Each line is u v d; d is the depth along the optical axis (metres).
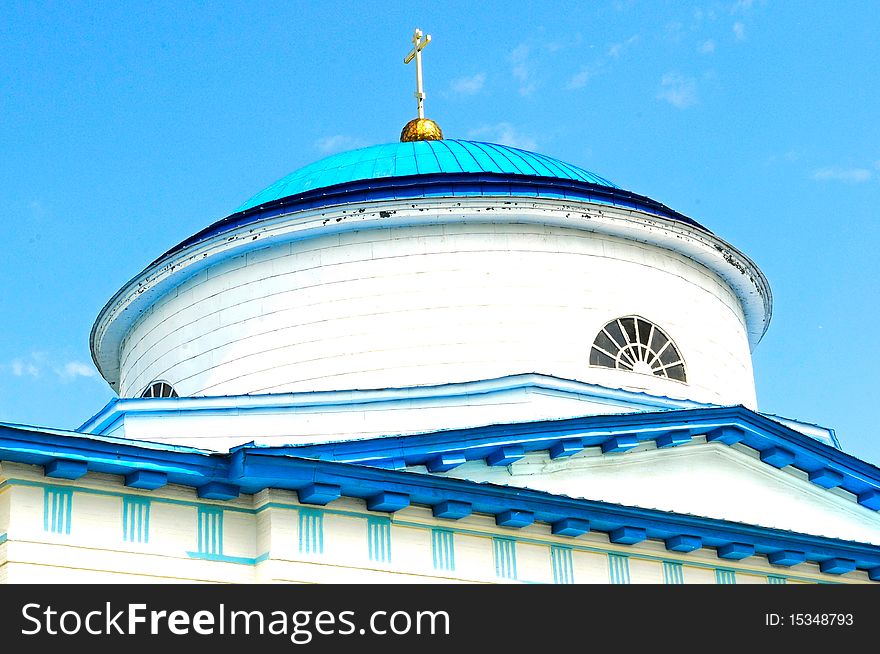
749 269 34.00
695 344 32.03
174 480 20.66
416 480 21.89
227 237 30.97
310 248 30.72
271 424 24.06
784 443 27.02
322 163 35.09
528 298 30.11
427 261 30.19
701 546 25.53
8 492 19.56
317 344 29.80
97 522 20.03
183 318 31.89
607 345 30.41
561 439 24.08
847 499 28.09
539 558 23.70
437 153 33.91
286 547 21.00
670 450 25.94
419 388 25.17
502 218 30.48
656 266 32.03
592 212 30.97
